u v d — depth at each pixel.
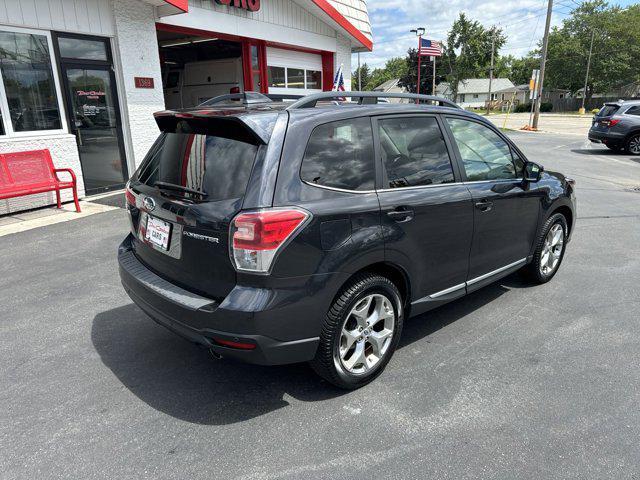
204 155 2.76
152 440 2.58
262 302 2.47
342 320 2.81
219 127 2.76
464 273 3.68
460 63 80.25
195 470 2.37
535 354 3.50
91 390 3.03
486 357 3.46
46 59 7.62
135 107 8.95
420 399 2.95
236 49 12.69
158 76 9.30
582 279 5.00
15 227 6.57
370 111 3.09
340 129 2.89
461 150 3.64
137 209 3.23
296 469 2.38
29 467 2.38
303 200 2.60
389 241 2.95
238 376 3.20
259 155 2.56
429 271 3.35
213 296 2.64
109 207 7.68
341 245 2.70
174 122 3.11
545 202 4.46
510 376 3.21
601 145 20.47
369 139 3.02
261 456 2.47
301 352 2.69
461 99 96.12
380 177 3.01
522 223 4.22
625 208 8.53
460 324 3.99
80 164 8.21
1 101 7.12
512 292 4.67
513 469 2.38
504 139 4.10
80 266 5.16
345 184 2.82
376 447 2.54
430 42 23.78
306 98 2.90
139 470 2.37
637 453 2.49
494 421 2.75
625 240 6.45
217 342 2.56
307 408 2.86
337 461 2.43
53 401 2.91
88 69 8.24
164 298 2.75
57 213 7.31
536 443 2.56
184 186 2.79
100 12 8.20
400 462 2.43
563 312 4.22
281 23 12.22
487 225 3.77
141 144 9.18
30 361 3.36
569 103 75.88
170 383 3.11
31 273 4.96
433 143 3.44
